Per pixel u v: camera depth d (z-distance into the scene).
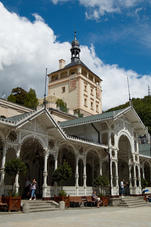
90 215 12.95
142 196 25.38
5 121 14.41
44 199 16.47
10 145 15.12
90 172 27.28
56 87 50.97
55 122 17.41
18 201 13.43
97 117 24.22
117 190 22.48
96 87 52.81
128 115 26.86
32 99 38.38
